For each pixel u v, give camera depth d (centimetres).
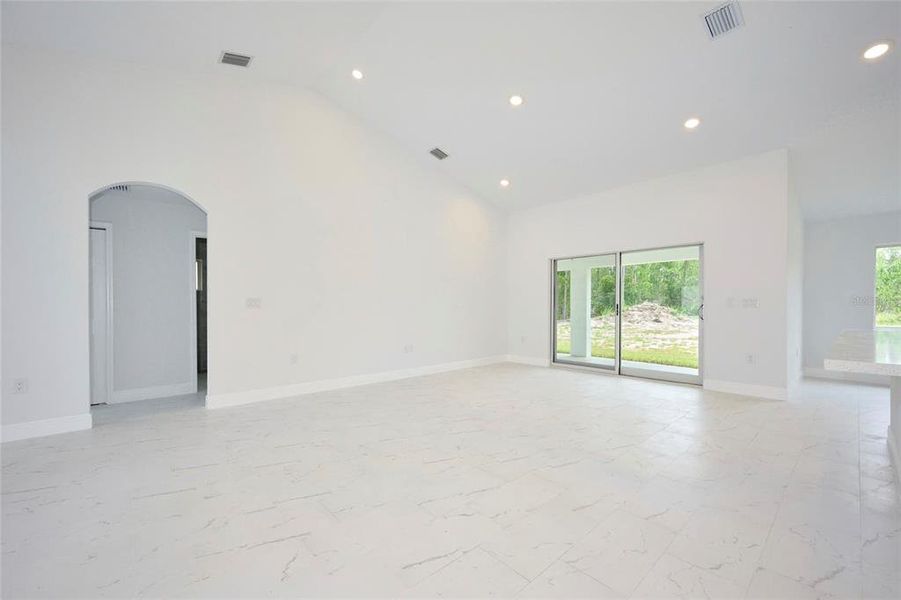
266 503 221
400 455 291
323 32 373
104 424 369
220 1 319
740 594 150
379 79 452
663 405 432
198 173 417
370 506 218
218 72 427
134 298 476
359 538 188
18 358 330
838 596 149
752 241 473
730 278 490
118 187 443
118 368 462
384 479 252
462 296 680
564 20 331
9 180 327
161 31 346
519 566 167
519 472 262
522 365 713
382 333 568
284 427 358
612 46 348
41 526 198
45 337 341
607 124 454
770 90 364
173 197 488
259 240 455
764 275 464
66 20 316
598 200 630
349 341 531
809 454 292
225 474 259
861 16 282
